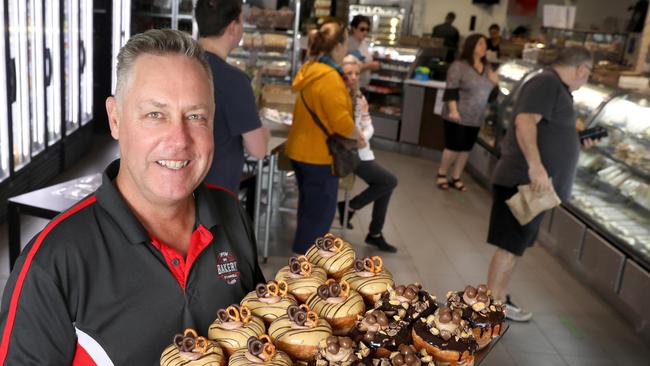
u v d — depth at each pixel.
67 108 6.41
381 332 1.38
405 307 1.49
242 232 1.57
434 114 7.99
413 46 9.33
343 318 1.43
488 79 6.52
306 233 4.10
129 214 1.29
